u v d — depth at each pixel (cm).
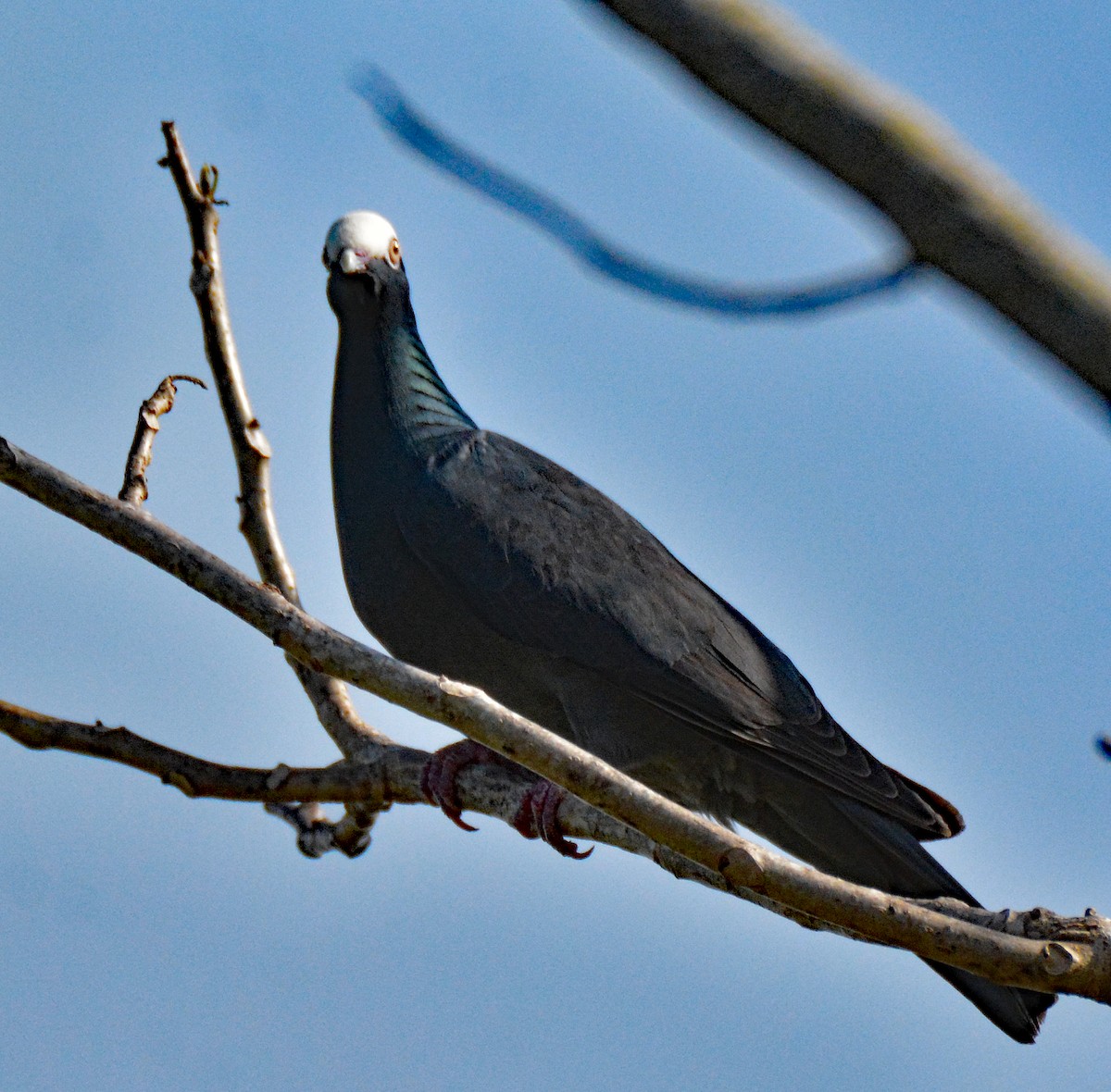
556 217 582
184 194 1178
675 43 416
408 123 582
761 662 1241
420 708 784
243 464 1187
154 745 1012
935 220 411
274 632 804
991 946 743
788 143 418
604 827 1041
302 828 1203
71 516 818
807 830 1209
